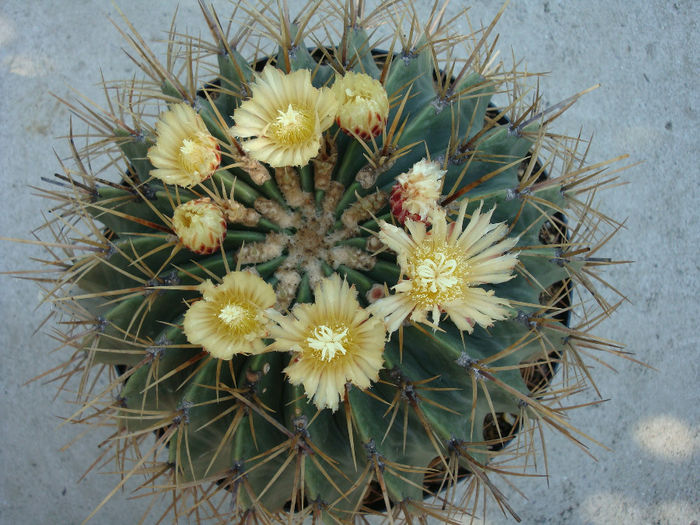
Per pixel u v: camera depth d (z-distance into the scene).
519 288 0.30
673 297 0.50
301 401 0.25
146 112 0.48
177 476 0.26
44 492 0.48
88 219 0.28
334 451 0.27
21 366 0.49
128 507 0.47
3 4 0.51
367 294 0.26
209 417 0.26
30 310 0.49
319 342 0.21
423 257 0.22
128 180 0.28
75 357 0.34
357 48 0.31
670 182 0.51
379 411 0.27
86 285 0.30
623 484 0.49
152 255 0.27
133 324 0.27
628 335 0.49
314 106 0.23
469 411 0.27
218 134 0.28
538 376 0.38
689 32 0.52
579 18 0.52
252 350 0.22
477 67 0.33
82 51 0.51
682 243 0.51
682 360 0.50
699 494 0.49
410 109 0.30
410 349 0.27
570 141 0.49
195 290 0.26
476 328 0.28
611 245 0.50
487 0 0.51
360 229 0.27
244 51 0.49
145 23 0.50
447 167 0.28
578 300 0.47
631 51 0.52
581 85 0.51
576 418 0.49
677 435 0.49
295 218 0.28
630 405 0.49
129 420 0.28
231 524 0.45
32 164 0.50
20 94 0.51
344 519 0.28
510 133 0.30
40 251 0.50
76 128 0.50
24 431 0.48
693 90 0.52
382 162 0.26
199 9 0.50
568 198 0.34
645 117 0.51
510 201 0.28
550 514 0.48
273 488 0.28
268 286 0.22
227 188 0.26
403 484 0.28
